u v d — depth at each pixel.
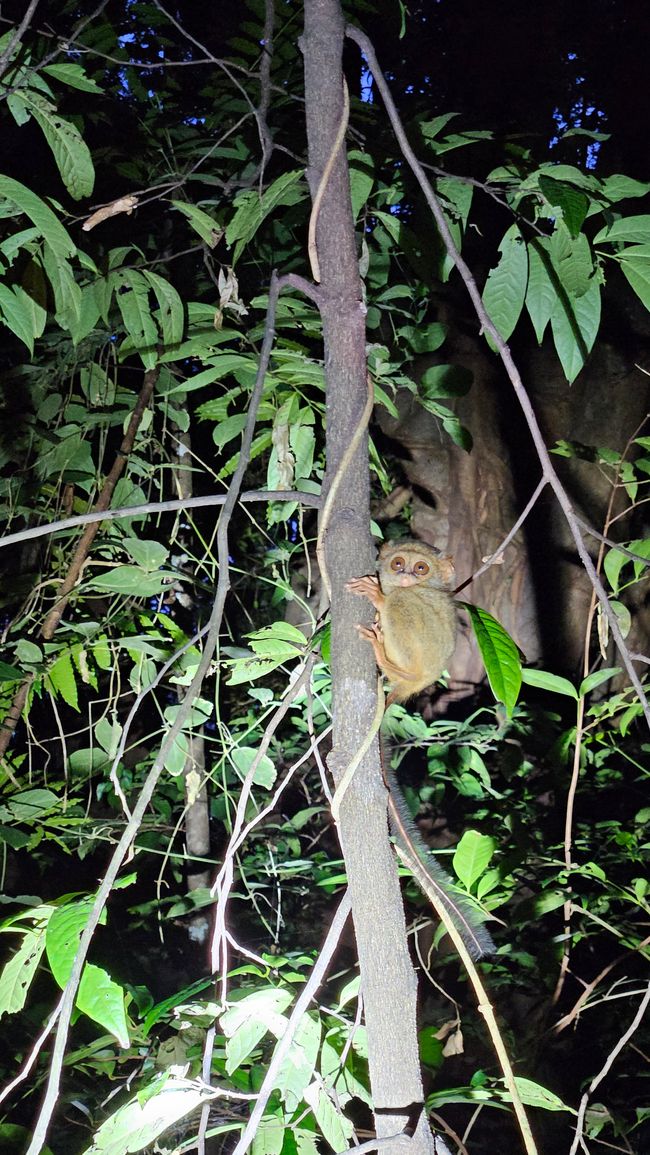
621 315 8.97
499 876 4.01
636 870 6.29
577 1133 2.99
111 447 6.80
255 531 8.73
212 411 4.42
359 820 2.14
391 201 4.32
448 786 7.82
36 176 5.82
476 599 9.10
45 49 4.75
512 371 2.28
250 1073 3.13
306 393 4.15
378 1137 2.08
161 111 5.76
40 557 5.78
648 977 5.87
